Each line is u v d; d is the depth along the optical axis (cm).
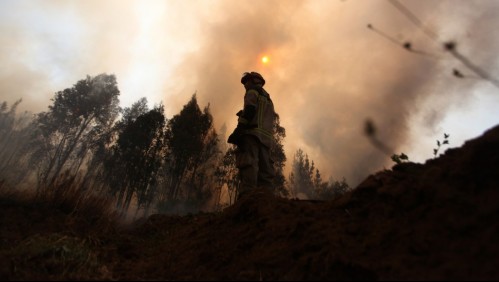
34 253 228
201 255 234
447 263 131
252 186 396
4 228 309
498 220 138
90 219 390
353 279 153
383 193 204
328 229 200
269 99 474
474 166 173
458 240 141
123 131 2288
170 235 340
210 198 2370
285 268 185
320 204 258
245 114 421
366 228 187
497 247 125
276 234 227
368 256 161
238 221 288
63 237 252
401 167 238
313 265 173
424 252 145
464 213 152
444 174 185
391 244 162
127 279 209
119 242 319
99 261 254
